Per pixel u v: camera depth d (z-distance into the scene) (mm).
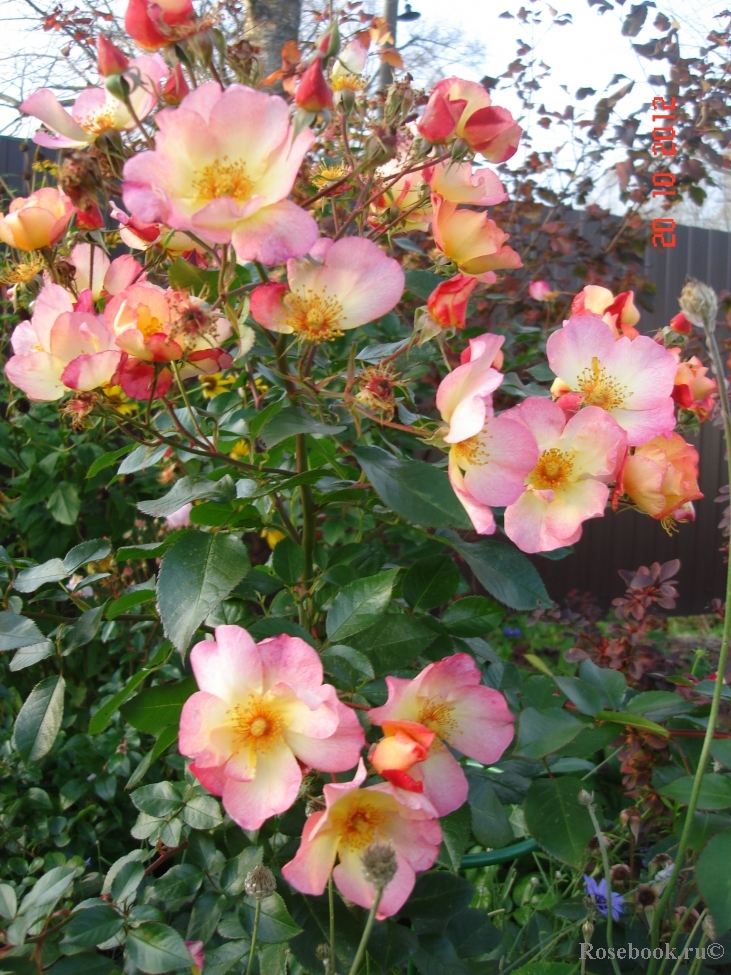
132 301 457
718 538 2371
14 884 754
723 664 428
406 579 528
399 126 510
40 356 480
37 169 1035
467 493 417
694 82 1433
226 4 786
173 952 447
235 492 489
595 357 485
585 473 445
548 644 1665
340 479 542
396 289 436
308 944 455
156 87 449
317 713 394
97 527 1131
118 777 954
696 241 2295
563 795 446
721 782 448
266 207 396
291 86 584
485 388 409
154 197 385
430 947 484
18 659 541
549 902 711
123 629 1048
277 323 440
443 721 432
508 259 491
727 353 1444
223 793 395
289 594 608
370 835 402
